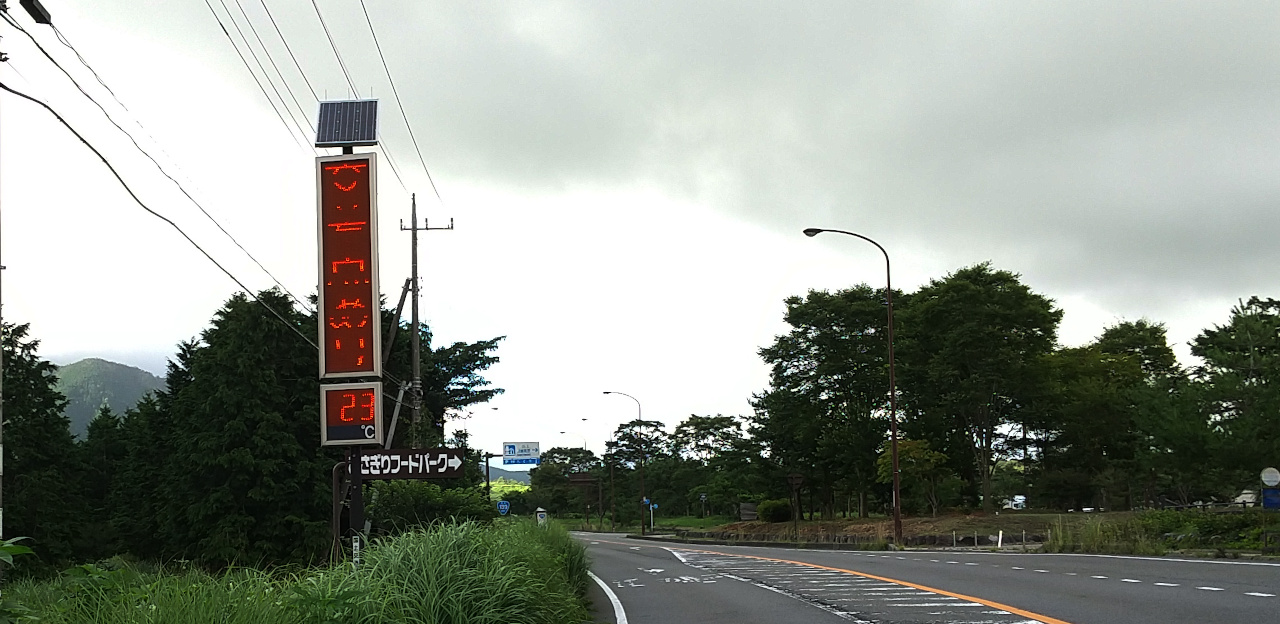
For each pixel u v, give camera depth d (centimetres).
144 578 702
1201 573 1784
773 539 5119
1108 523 3028
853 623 1287
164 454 4344
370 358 1628
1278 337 3328
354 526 1619
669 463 10050
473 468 5956
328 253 1656
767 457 5819
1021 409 5556
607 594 1900
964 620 1241
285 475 3566
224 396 3516
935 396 5506
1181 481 3866
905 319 5572
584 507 11100
